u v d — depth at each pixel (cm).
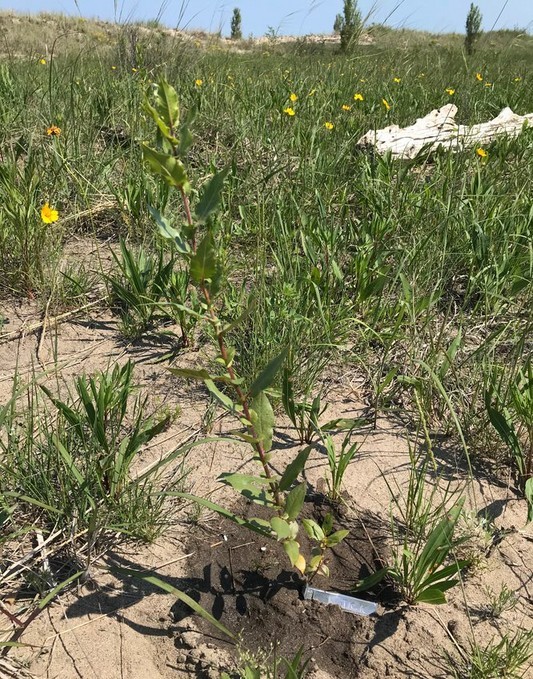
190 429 242
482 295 319
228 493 214
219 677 160
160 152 123
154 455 228
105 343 291
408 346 288
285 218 354
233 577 186
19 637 166
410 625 175
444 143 485
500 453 235
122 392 209
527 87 685
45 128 467
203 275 137
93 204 392
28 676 159
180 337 294
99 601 178
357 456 234
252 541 198
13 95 532
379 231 337
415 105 610
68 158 405
